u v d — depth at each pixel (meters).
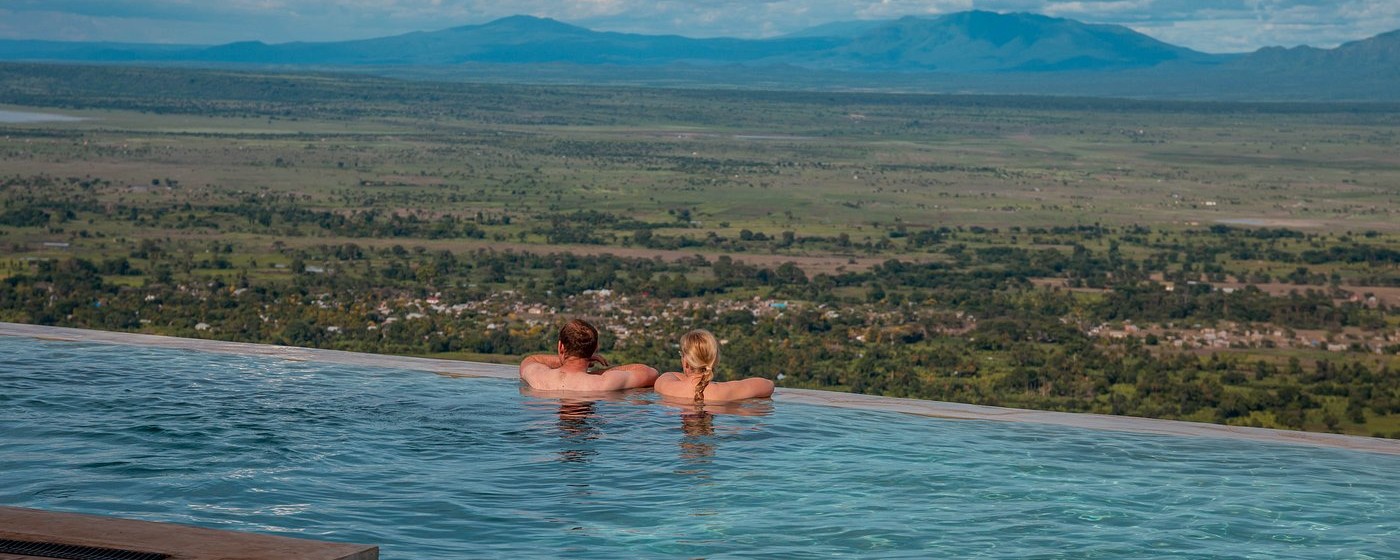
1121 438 5.18
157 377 6.17
